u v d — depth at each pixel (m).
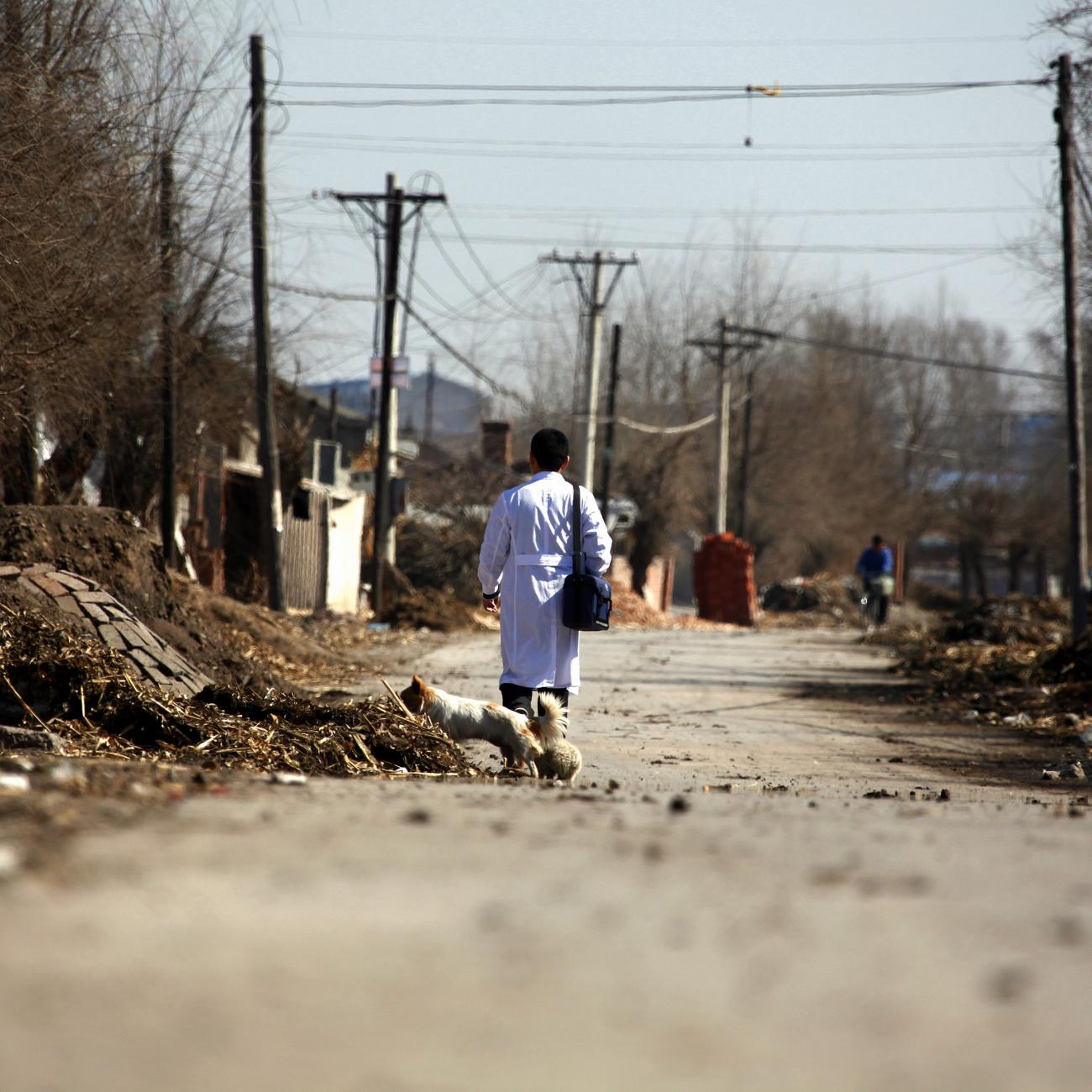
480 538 126.56
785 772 30.38
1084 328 87.88
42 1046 6.57
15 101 39.50
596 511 25.84
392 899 9.61
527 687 25.56
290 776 18.77
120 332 49.72
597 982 7.77
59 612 31.83
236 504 96.38
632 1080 6.34
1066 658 52.66
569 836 12.62
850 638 93.19
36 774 16.67
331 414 139.88
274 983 7.61
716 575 160.88
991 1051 6.77
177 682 31.36
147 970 7.74
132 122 45.75
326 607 103.19
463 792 17.61
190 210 57.28
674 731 38.38
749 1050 6.75
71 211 42.06
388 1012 7.21
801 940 8.71
